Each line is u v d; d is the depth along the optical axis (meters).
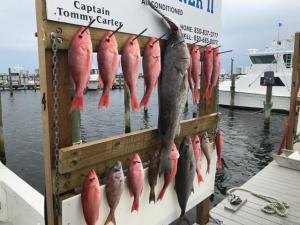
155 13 2.27
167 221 2.73
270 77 17.50
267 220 3.94
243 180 9.24
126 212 2.25
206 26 2.89
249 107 21.91
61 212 1.82
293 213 4.12
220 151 3.34
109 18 1.95
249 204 4.38
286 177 5.43
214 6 2.99
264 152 12.75
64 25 1.74
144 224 2.45
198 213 3.45
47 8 1.65
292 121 6.51
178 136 2.57
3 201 3.48
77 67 1.74
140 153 2.37
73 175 1.89
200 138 3.04
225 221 3.92
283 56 20.11
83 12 1.81
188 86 2.61
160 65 2.29
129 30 2.08
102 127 19.38
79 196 1.91
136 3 2.12
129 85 2.07
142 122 19.75
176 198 2.83
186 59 2.39
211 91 3.06
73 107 1.77
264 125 17.62
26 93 45.91
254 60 21.53
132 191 2.22
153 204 2.53
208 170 3.16
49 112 1.76
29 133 17.80
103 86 1.90
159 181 2.54
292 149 6.57
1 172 3.80
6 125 20.45
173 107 2.38
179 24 2.44
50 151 1.80
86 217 1.91
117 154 2.15
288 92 20.03
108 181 2.03
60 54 1.78
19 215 3.19
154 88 2.26
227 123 18.95
